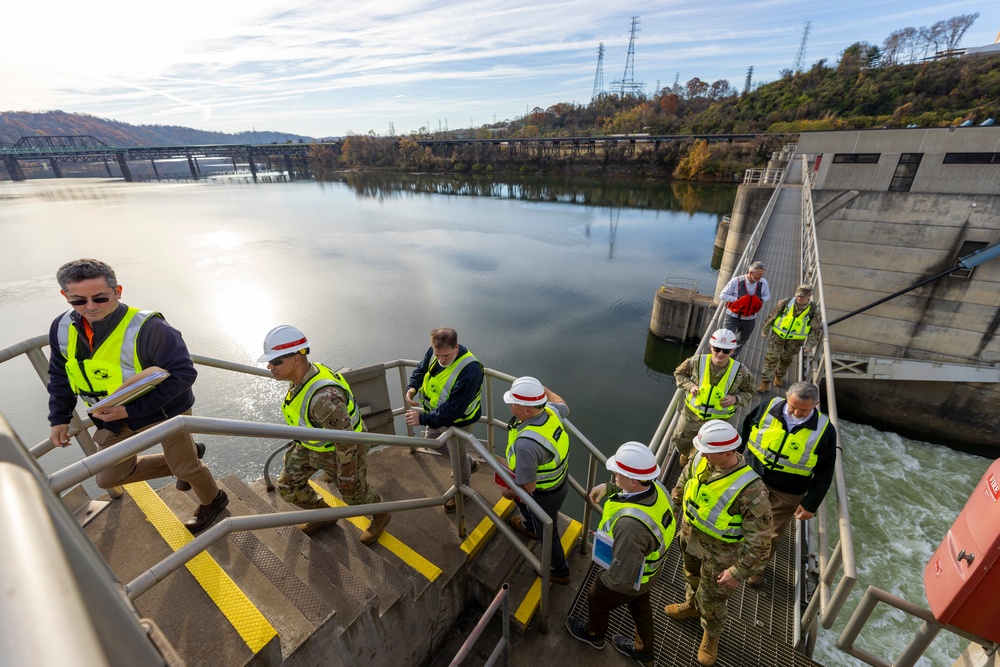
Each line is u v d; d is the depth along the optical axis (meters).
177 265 37.19
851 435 15.89
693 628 3.43
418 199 76.94
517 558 3.39
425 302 28.86
